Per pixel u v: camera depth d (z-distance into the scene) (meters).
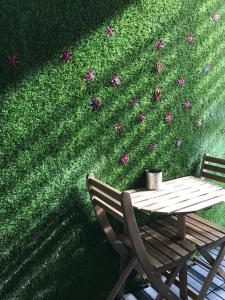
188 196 2.05
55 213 1.95
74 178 1.99
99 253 2.18
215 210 2.86
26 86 1.74
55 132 1.87
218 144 2.77
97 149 2.05
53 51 1.79
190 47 2.37
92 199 2.00
